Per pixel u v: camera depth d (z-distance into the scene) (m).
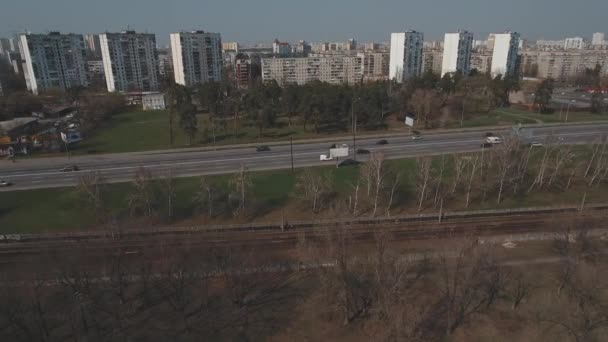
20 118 148.12
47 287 50.66
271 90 150.62
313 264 54.44
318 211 74.81
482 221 70.94
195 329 46.03
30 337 44.00
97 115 156.50
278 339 44.56
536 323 45.97
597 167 84.94
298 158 101.44
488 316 47.22
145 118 167.75
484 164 92.00
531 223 69.88
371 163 79.56
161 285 51.78
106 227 68.56
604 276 50.38
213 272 53.47
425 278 53.31
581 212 72.81
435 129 130.75
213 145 117.44
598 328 44.56
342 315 47.56
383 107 137.38
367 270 49.84
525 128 128.38
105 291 50.19
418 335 42.12
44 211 75.31
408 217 72.38
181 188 83.38
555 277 53.50
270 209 76.00
